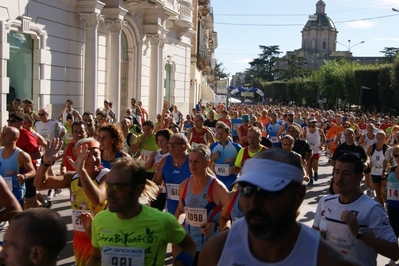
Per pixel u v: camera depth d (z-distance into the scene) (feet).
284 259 7.26
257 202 7.05
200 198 15.75
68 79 53.47
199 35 140.26
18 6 44.06
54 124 34.76
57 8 50.52
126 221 11.37
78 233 14.61
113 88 61.67
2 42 41.78
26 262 7.22
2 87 42.24
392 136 44.21
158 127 42.65
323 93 184.96
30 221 7.29
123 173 11.10
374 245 12.73
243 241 7.53
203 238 15.84
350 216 12.75
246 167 7.35
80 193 14.64
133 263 11.23
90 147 14.62
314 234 7.46
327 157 71.61
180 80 98.84
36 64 47.96
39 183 14.71
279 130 47.19
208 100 166.91
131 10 67.00
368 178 32.58
